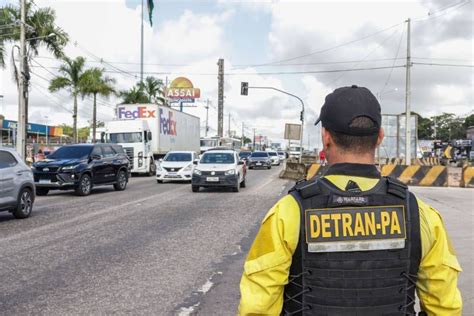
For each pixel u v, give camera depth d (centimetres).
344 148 160
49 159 1599
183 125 3491
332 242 149
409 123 2714
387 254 150
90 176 1595
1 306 467
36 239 810
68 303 477
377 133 161
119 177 1783
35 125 5656
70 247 745
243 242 791
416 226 153
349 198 152
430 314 156
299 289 152
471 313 446
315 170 2147
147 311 457
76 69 3716
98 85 3706
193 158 2255
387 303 150
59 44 2739
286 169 2619
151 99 5681
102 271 602
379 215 152
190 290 525
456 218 1030
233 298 498
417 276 155
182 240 807
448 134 11238
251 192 1705
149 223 987
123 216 1088
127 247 747
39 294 506
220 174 1673
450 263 153
